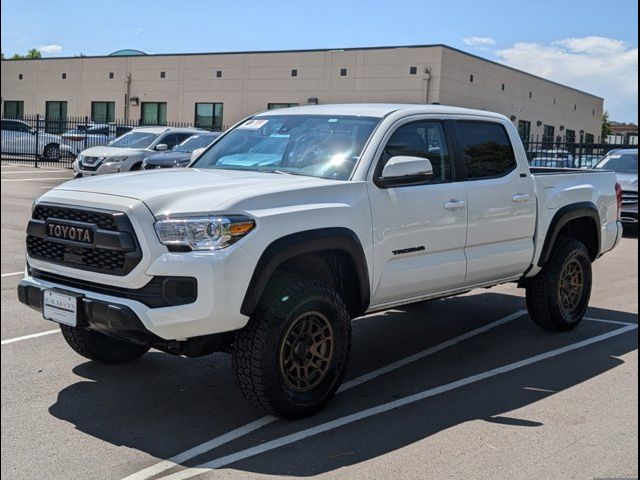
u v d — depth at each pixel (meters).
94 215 4.42
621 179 15.14
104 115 48.00
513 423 4.74
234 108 43.00
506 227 6.26
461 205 5.77
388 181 5.14
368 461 4.13
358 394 5.29
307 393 4.73
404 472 3.99
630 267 11.21
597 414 4.92
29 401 5.01
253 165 5.65
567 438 4.50
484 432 4.57
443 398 5.22
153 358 6.09
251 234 4.33
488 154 6.25
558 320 7.02
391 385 5.51
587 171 7.73
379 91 37.91
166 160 16.62
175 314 4.18
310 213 4.64
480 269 6.05
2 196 18.30
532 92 45.28
